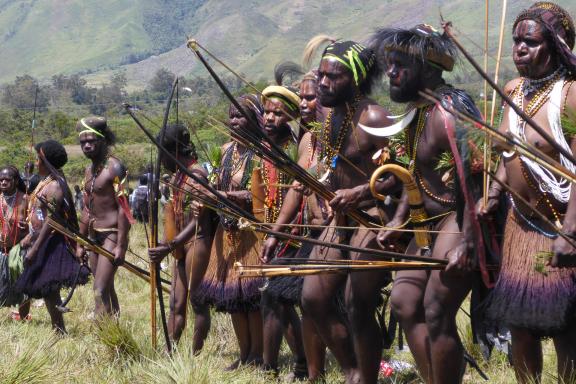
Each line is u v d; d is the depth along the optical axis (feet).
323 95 20.89
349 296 20.85
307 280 22.00
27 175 35.76
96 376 23.09
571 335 17.97
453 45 18.78
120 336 25.57
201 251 27.09
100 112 377.91
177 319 28.37
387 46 18.85
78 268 32.22
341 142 21.09
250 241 26.16
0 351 24.31
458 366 18.39
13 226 34.76
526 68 17.40
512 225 17.54
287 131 26.25
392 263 18.38
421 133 18.79
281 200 25.48
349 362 22.27
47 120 174.19
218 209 23.44
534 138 17.28
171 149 27.81
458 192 18.02
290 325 25.67
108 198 31.96
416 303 18.88
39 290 31.91
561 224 17.06
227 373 22.81
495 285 17.57
